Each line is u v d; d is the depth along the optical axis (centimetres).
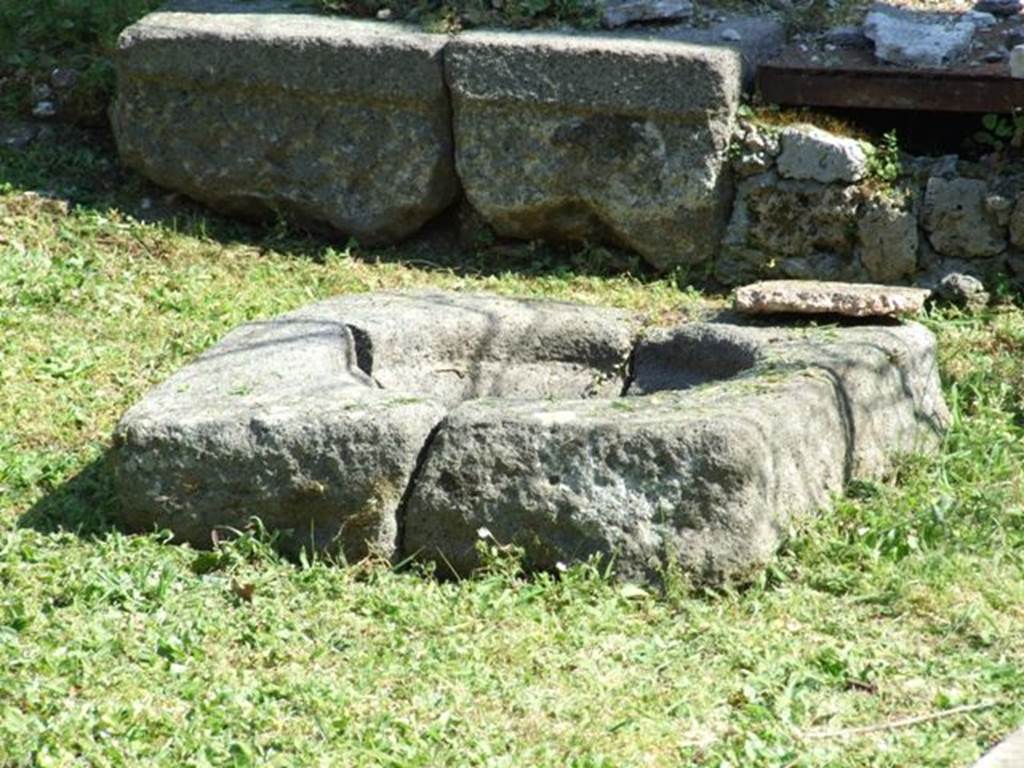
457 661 707
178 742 648
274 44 1115
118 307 1055
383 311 920
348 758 640
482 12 1126
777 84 1064
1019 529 807
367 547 784
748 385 812
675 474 755
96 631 722
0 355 989
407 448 779
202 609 748
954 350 983
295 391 824
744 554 754
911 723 660
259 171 1141
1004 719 659
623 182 1074
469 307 936
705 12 1128
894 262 1042
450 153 1109
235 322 1038
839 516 803
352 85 1108
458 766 637
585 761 632
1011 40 1086
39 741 646
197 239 1137
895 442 855
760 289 956
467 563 777
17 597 749
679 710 671
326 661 712
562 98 1070
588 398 890
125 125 1159
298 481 785
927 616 738
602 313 945
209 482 794
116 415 938
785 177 1054
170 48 1135
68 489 855
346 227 1134
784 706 670
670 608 751
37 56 1240
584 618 739
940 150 1086
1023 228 1023
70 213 1147
